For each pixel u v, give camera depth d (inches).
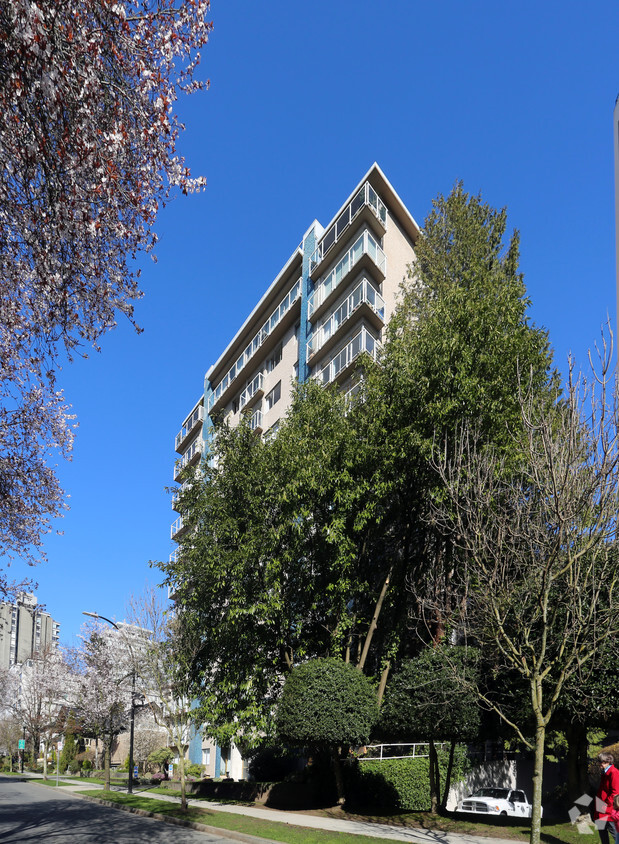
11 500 553.6
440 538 695.1
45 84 250.5
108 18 274.7
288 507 730.2
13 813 824.9
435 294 925.2
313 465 722.8
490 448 588.1
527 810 690.8
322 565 778.8
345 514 733.3
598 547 402.0
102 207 318.7
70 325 359.9
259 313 1665.8
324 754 834.8
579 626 412.8
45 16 245.6
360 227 1250.0
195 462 1948.8
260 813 743.7
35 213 304.3
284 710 683.4
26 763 2906.0
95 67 277.1
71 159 285.9
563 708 534.9
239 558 729.0
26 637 4148.6
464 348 676.7
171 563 833.5
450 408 650.2
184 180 326.6
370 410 745.0
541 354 737.6
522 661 409.1
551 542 408.2
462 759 746.8
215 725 838.5
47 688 2082.9
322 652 817.5
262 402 1588.3
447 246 984.9
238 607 737.0
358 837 511.2
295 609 784.3
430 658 608.7
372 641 809.5
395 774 745.6
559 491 392.5
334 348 1250.0
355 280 1226.0
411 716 589.0
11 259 338.0
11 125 270.8
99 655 1456.7
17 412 546.6
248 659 794.8
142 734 2174.0
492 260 943.0
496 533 482.9
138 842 546.6
